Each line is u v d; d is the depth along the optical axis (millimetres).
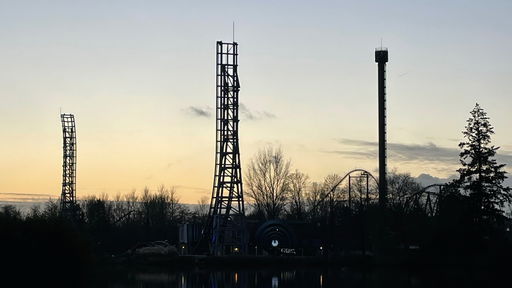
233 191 135625
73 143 154250
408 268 110000
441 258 107438
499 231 104500
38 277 61156
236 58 135875
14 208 64375
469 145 106500
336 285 73188
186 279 84188
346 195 177000
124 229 169500
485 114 106562
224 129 135875
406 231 121062
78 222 138000
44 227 62938
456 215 104938
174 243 174000
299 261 124188
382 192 170875
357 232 144000
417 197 132125
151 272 101312
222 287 70750
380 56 184125
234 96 136125
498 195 104250
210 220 136875
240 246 134625
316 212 189625
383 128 182125
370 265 119438
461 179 106500
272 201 177000
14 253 58906
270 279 84938
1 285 58281
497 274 91375
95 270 82250
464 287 69875
